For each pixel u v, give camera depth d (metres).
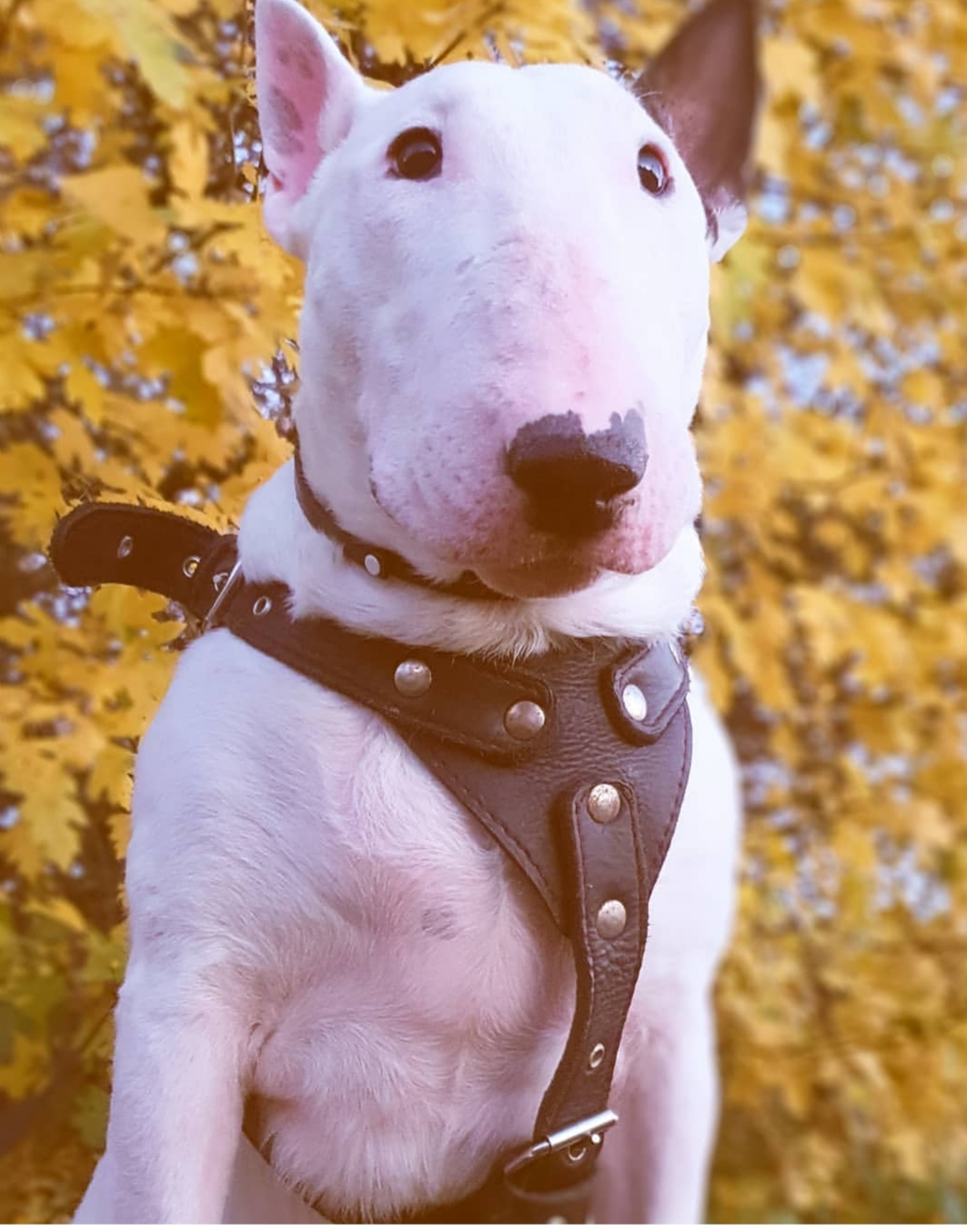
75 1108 1.42
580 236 0.89
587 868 0.98
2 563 1.53
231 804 0.98
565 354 0.84
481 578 0.91
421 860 0.98
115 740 1.43
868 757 2.79
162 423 1.45
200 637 1.10
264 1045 1.03
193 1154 0.98
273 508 1.09
